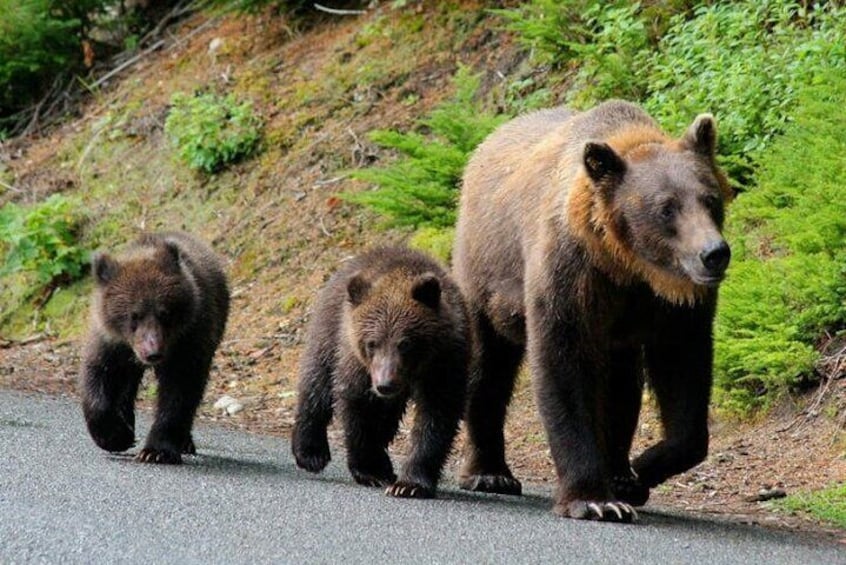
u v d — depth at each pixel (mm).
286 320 20172
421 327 11508
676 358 11109
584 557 9133
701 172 10406
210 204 23172
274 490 11164
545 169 11609
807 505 12156
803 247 15203
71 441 13547
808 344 14961
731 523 11156
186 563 8414
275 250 21688
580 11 20656
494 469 12625
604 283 10805
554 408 10914
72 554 8539
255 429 16203
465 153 19203
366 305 11719
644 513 11367
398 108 22734
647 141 10891
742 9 19125
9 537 8891
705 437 11125
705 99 17750
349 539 9281
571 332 10875
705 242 9914
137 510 9859
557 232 10875
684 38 18906
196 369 12969
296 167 22844
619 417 11867
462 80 20016
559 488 10891
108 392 12852
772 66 17609
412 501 11125
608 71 19406
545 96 20812
